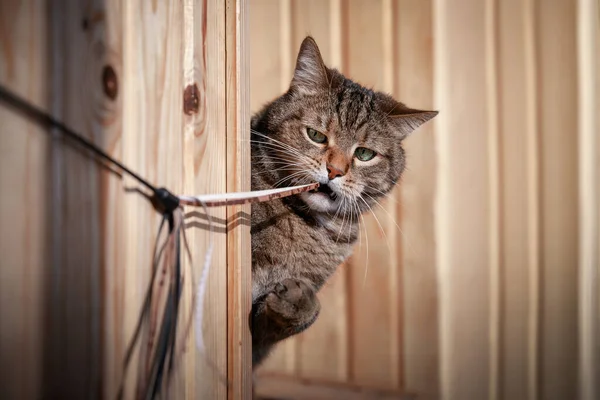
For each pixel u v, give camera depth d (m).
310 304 1.38
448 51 2.39
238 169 1.06
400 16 2.42
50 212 0.68
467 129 2.39
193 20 0.94
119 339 0.78
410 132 1.91
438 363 2.35
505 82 2.38
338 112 1.72
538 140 2.36
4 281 0.64
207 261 0.87
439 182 2.40
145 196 0.82
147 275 0.83
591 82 2.33
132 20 0.80
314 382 2.40
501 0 2.38
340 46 2.45
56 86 0.69
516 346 2.32
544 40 2.36
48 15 0.68
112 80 0.77
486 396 2.32
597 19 2.33
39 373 0.68
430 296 2.37
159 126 0.86
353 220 1.76
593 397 2.26
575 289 2.30
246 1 1.10
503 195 2.37
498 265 2.36
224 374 1.04
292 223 1.61
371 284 2.40
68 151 0.70
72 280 0.71
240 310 1.06
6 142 0.63
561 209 2.33
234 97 1.06
